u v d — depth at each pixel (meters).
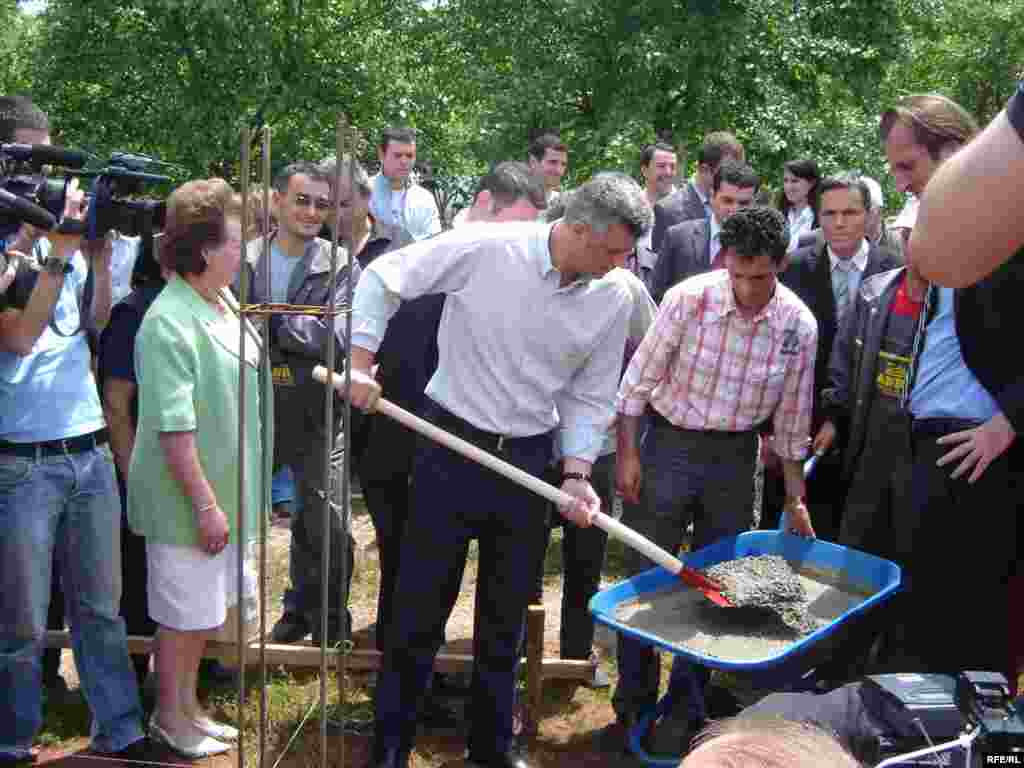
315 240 4.78
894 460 3.80
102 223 3.53
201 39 15.66
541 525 3.76
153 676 4.65
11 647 3.77
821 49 13.40
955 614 3.55
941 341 3.57
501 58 14.86
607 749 4.22
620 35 13.72
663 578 3.74
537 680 4.23
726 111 13.40
